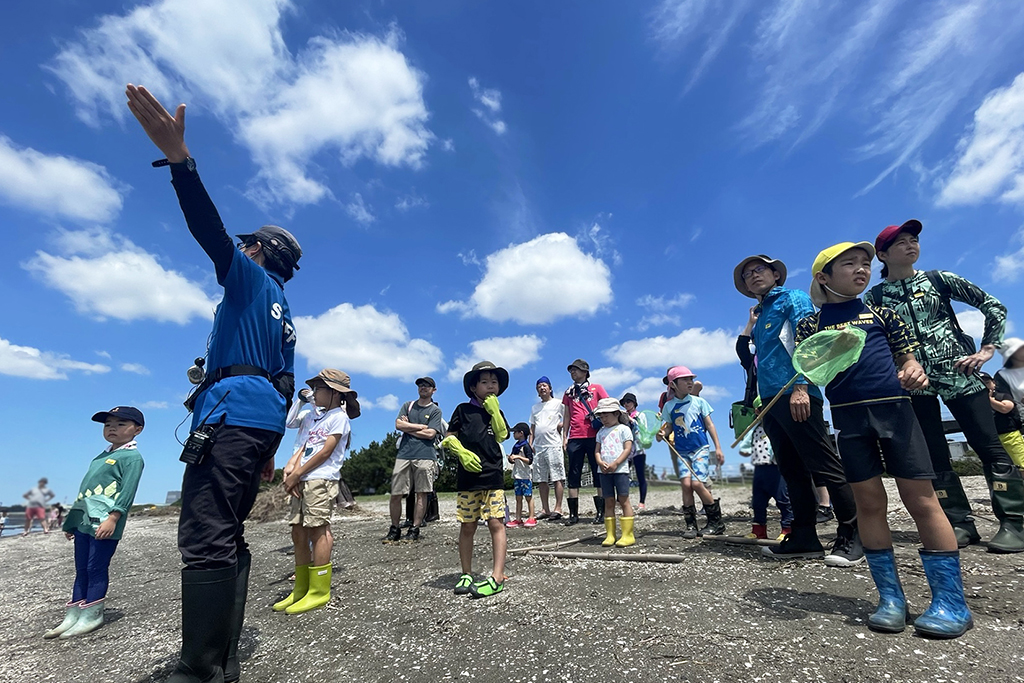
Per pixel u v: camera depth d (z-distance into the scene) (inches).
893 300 162.4
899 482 93.9
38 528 714.8
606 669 82.6
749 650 86.4
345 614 124.7
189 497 85.5
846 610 104.5
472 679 82.5
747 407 191.0
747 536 196.7
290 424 202.7
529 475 310.3
